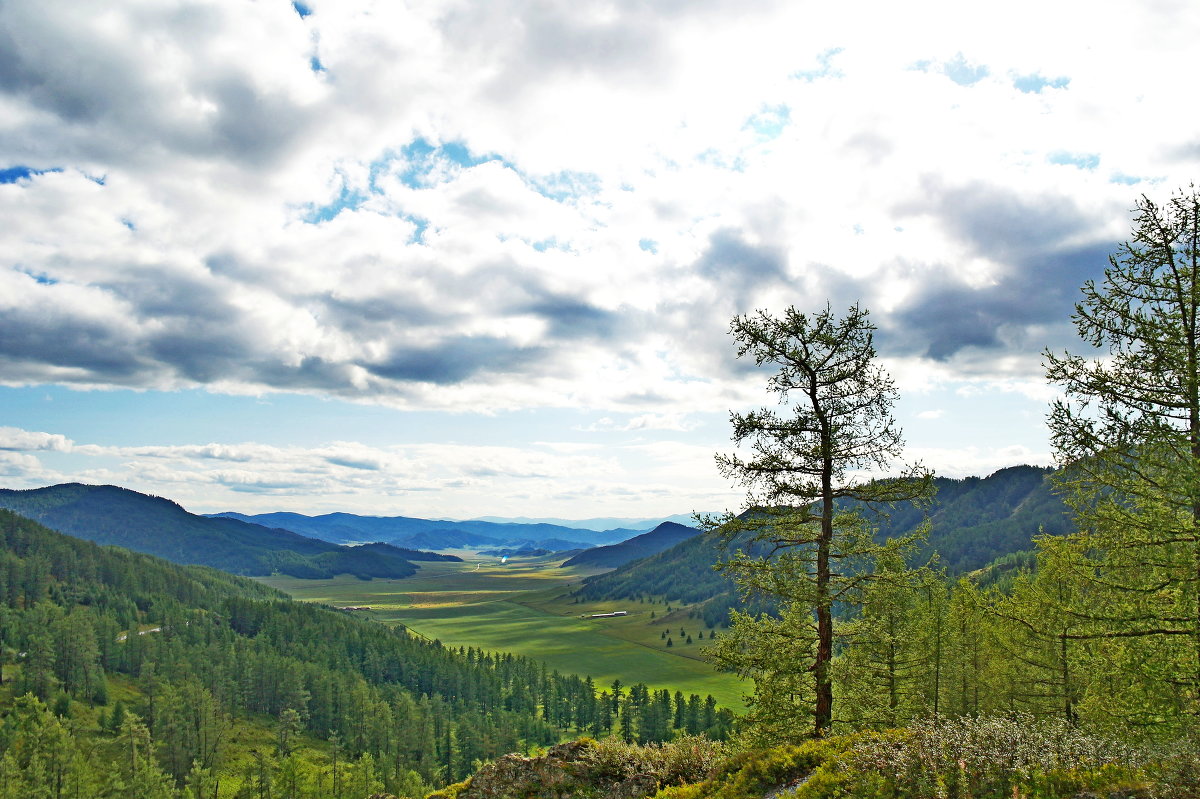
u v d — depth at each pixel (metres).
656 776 16.61
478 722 149.00
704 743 18.62
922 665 29.28
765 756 15.14
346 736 150.38
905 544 17.78
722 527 19.12
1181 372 14.07
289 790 111.69
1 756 109.31
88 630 167.50
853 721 21.53
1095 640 18.30
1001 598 26.92
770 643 18.94
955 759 11.51
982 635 28.81
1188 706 14.08
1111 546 15.18
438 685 188.38
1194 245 14.41
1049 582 23.72
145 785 106.12
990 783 10.76
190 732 131.88
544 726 157.50
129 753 123.94
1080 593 18.80
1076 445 14.89
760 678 19.11
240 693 168.38
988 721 13.05
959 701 29.81
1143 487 14.53
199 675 168.25
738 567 18.95
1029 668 26.02
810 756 14.43
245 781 119.31
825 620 18.61
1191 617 14.47
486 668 199.00
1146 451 14.12
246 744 147.12
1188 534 14.01
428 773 133.62
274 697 172.12
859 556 18.06
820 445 18.58
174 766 127.38
